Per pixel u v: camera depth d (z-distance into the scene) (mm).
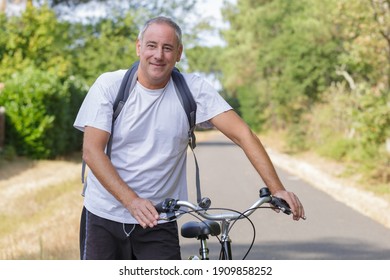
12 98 30516
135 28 49562
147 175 5777
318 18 40812
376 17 21281
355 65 24594
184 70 52594
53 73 32719
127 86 5664
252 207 5195
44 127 30531
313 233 13250
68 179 22984
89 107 5656
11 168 27094
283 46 44156
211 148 47156
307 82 41625
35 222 14953
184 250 11422
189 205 5035
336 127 39156
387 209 16625
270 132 66500
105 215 5855
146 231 5840
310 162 34969
